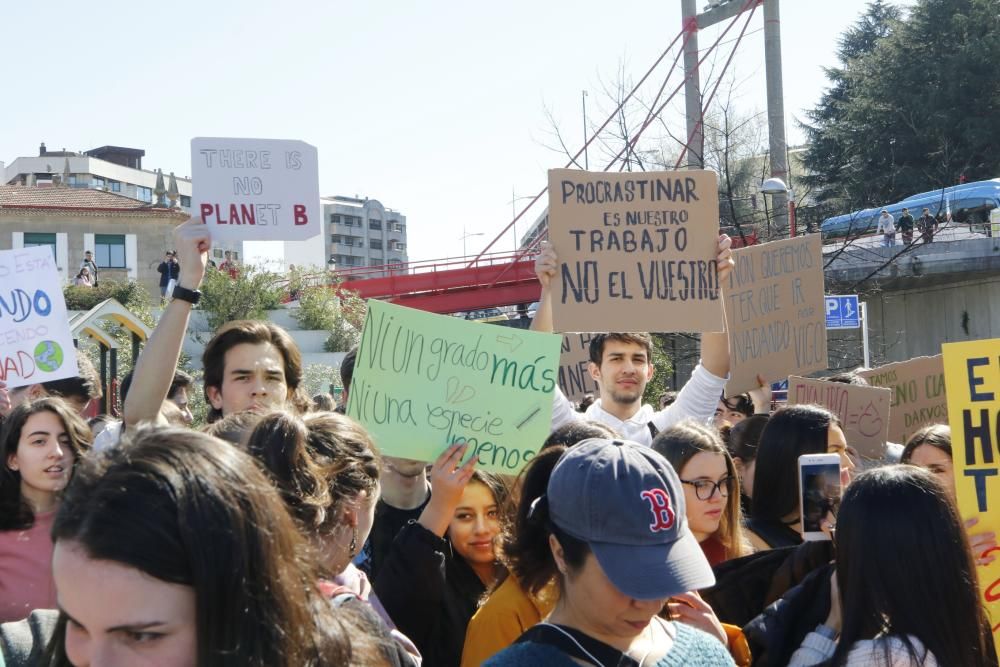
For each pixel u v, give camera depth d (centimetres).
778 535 409
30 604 396
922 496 286
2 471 412
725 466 385
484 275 3959
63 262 4603
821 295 696
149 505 158
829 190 5225
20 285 600
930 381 699
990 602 380
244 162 439
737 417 695
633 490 239
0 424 452
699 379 545
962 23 5103
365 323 364
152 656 161
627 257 515
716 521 378
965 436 393
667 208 518
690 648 254
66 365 602
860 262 3117
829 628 309
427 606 333
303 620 174
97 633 160
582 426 362
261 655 165
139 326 1703
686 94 2436
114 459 166
